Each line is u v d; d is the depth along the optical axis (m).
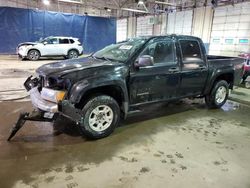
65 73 3.02
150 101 3.82
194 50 4.32
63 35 16.69
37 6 21.91
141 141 3.33
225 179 2.50
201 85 4.55
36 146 3.06
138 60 3.47
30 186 2.27
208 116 4.57
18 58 13.71
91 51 17.73
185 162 2.81
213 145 3.29
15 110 4.46
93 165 2.67
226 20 13.47
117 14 24.72
